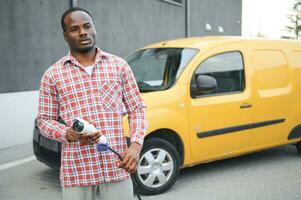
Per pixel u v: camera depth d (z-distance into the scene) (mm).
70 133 2633
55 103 2811
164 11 13992
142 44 12781
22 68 8625
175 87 5637
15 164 7105
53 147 5379
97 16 10758
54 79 2760
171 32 14508
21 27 8547
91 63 2809
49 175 6469
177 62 5957
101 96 2760
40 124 2809
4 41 8234
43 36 9047
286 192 5621
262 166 6848
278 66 6711
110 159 2793
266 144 6551
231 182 6027
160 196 5461
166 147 5492
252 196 5469
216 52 6086
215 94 5961
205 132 5805
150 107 5359
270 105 6496
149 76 6102
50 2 9172
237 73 6227
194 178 6203
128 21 12031
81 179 2787
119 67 2859
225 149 6055
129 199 2922
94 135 2592
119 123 2816
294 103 6832
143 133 2855
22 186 5969
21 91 8625
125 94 2916
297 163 7051
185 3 15406
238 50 6320
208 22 17312
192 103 5688
